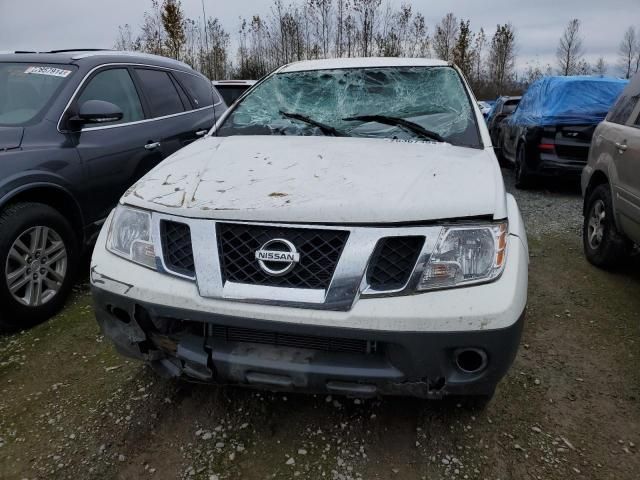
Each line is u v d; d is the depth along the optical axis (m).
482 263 1.93
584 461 2.16
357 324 1.84
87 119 3.59
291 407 2.46
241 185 2.18
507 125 9.11
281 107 3.29
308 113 3.19
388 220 1.91
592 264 4.43
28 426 2.35
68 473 2.08
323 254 1.91
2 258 3.00
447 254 1.91
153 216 2.14
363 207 1.93
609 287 3.95
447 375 1.92
